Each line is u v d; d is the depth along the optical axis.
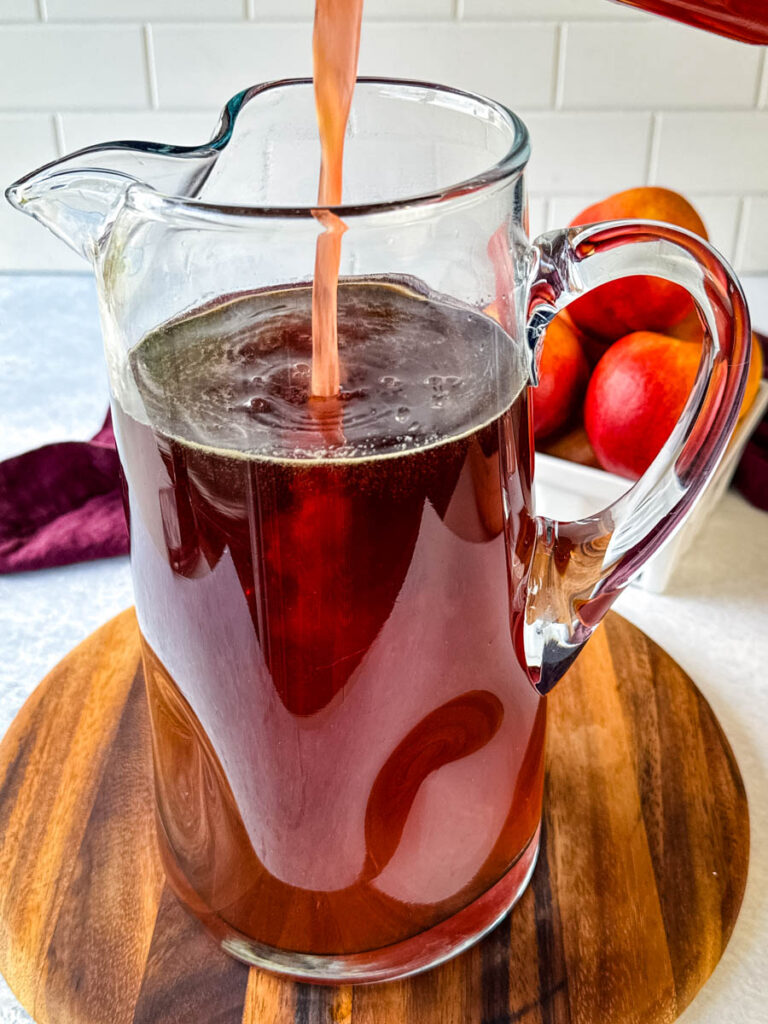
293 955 0.49
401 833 0.45
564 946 0.51
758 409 0.80
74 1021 0.48
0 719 0.66
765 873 0.56
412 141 0.47
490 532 0.42
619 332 0.77
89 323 1.14
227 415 0.39
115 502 0.82
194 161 0.44
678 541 0.73
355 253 0.38
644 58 1.15
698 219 0.78
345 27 0.44
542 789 0.56
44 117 1.19
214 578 0.40
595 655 0.69
